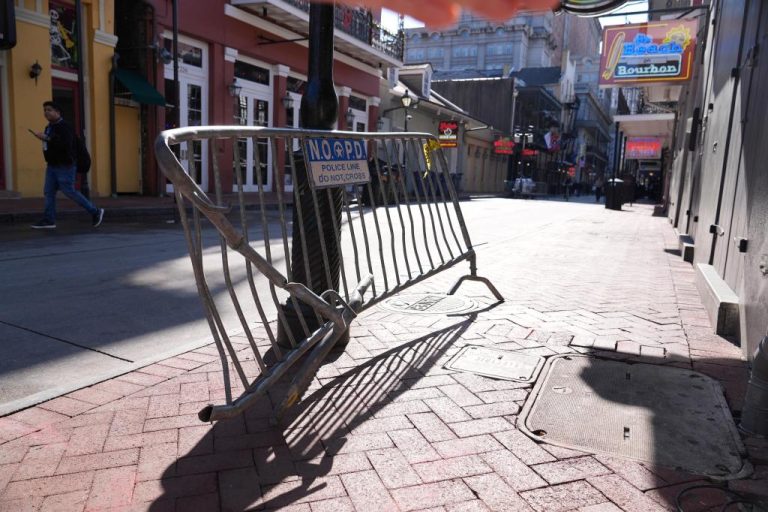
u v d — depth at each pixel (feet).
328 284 10.89
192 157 7.74
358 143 12.12
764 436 8.36
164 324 13.97
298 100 71.87
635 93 110.52
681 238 28.84
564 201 118.83
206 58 56.80
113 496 6.64
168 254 23.49
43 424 8.37
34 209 33.17
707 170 23.34
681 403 9.46
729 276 15.25
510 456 7.66
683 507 6.59
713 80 25.52
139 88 46.80
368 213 43.98
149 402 9.18
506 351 11.98
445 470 7.29
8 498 6.54
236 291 17.84
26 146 39.32
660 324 14.44
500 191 159.22
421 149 15.17
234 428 8.39
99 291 16.90
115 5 49.98
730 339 13.16
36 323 13.62
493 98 163.12
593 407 9.24
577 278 20.83
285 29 65.31
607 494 6.81
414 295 17.11
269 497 6.67
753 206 12.82
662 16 46.98
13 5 35.27
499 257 25.98
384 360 11.33
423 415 8.89
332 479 7.07
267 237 9.18
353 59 78.79
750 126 14.57
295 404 9.27
